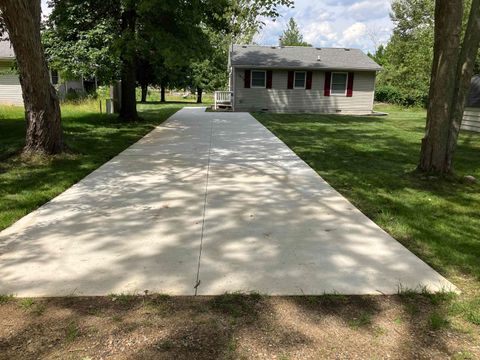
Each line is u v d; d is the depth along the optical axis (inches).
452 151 244.5
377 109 1029.2
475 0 217.0
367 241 149.1
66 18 485.4
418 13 1074.1
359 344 90.3
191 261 130.5
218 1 465.7
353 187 227.3
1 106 713.6
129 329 94.3
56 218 168.9
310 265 128.8
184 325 96.2
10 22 249.9
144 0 407.2
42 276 118.6
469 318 99.8
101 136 395.2
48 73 283.7
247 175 249.9
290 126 529.0
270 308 104.0
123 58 483.8
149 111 733.9
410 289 114.0
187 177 241.9
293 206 189.8
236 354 86.3
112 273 121.3
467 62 229.8
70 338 90.7
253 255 135.7
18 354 85.4
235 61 797.9
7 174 241.0
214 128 486.9
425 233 159.2
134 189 213.9
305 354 86.7
